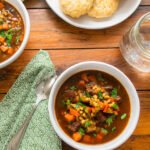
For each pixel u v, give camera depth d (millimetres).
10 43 618
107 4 650
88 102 592
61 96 602
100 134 590
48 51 647
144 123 624
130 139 618
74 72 602
